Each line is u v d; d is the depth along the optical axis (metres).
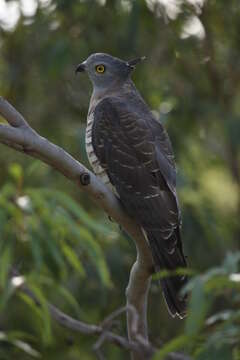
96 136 10.17
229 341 7.57
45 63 14.80
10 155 14.48
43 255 10.70
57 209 10.60
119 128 10.11
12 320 13.06
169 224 9.32
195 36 15.45
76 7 14.79
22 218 10.55
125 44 14.76
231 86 15.73
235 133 14.66
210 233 13.50
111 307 13.06
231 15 15.60
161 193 9.58
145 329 8.76
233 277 7.48
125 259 13.14
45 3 14.94
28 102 15.62
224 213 15.29
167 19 15.25
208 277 7.46
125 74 11.16
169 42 15.40
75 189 14.33
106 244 13.06
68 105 15.57
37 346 12.73
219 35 15.80
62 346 12.66
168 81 15.35
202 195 14.04
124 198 9.61
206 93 15.51
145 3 14.84
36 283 10.86
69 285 12.84
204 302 7.34
